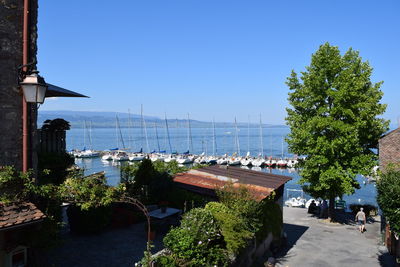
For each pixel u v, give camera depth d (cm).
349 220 2717
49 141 1387
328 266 1659
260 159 9312
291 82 2775
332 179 2516
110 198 920
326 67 2541
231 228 1230
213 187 1756
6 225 688
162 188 1764
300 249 1933
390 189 1162
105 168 8362
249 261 1441
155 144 18225
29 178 802
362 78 2527
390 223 1195
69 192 871
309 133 2556
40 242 804
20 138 814
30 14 834
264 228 1694
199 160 9231
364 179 6356
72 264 1086
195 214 1141
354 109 2520
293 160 9081
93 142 19562
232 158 9212
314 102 2625
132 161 9556
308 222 2639
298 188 5919
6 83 791
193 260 1026
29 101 733
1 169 752
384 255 1833
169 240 1051
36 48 855
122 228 1508
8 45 796
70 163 1391
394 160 2214
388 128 2605
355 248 1961
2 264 747
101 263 1105
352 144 2447
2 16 788
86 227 1377
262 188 1748
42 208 821
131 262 1123
